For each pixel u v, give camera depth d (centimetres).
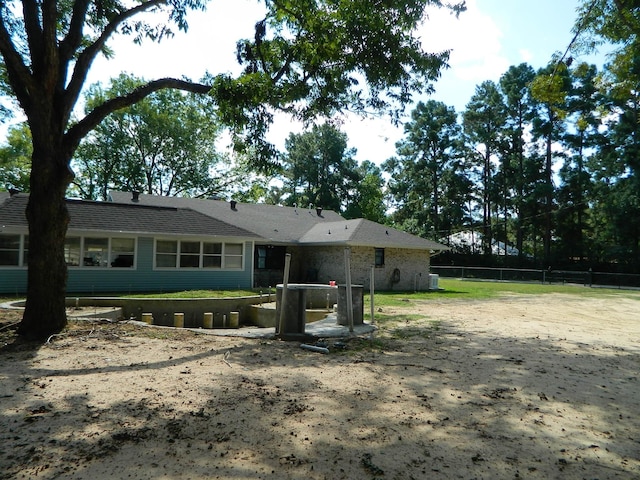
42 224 800
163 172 4291
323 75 1120
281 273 2520
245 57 1087
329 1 1077
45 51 750
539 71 4362
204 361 657
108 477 305
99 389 504
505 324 1161
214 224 2016
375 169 6581
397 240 2466
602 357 759
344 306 1031
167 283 1861
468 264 4634
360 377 590
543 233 4675
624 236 3978
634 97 1261
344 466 331
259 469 322
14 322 900
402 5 989
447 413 456
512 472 330
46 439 366
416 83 1182
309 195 5388
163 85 938
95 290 1711
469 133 4969
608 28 927
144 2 1033
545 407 484
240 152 1136
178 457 339
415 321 1173
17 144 3275
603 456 363
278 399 487
